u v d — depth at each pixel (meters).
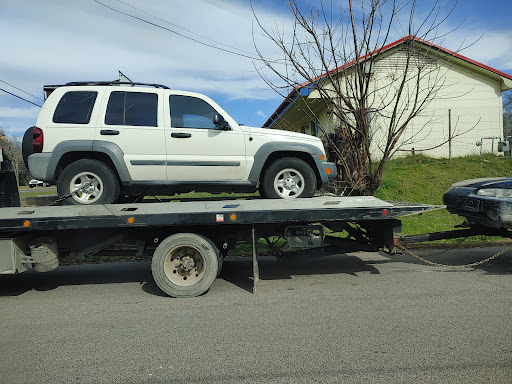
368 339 3.59
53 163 5.37
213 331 3.88
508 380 2.87
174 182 5.69
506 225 5.53
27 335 3.90
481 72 15.52
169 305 4.78
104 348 3.55
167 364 3.21
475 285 5.30
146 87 5.82
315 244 5.54
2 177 5.89
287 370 3.06
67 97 5.63
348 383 2.85
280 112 14.20
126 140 5.54
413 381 2.87
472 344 3.46
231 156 5.83
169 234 5.51
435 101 15.53
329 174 6.12
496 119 15.73
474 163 14.03
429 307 4.43
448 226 9.07
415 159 14.87
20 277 6.47
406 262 6.81
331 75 7.12
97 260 7.57
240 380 2.93
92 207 5.23
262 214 5.17
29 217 4.95
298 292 5.15
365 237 6.11
